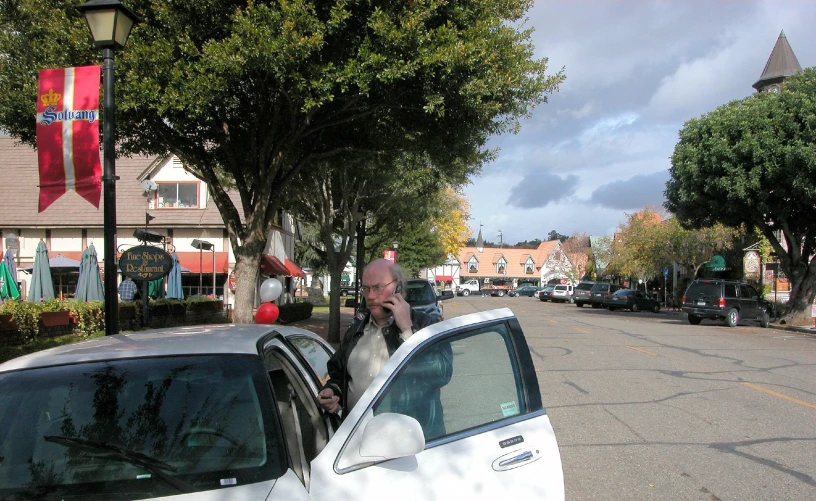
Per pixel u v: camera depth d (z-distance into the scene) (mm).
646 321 27250
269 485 2477
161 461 2562
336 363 3594
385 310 3516
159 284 18812
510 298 64688
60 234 26906
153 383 2869
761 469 6039
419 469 2678
